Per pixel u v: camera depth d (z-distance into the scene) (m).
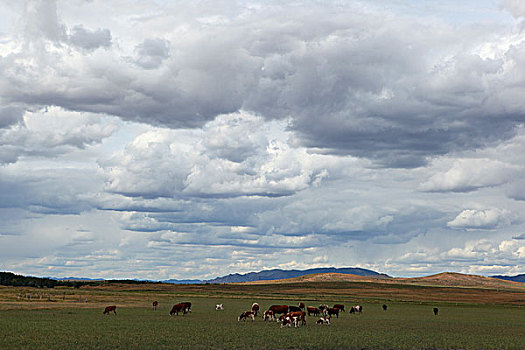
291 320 59.44
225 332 50.50
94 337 44.50
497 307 139.88
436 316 90.06
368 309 111.88
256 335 48.06
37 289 174.88
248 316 74.12
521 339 50.31
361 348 41.28
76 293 148.00
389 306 128.75
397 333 53.56
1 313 71.12
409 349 41.56
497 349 42.75
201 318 71.25
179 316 75.00
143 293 172.75
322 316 80.56
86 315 72.00
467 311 112.88
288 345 41.44
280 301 139.88
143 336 45.81
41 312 75.88
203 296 161.12
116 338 44.03
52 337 43.78
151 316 73.50
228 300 140.25
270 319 69.19
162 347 39.16
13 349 36.59
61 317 67.00
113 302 112.44
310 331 53.28
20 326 52.34
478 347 43.56
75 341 41.47
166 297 147.62
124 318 68.25
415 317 85.50
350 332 53.31
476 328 63.25
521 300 191.88
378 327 61.41
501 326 67.94
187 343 41.56
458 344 45.12
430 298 195.38
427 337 50.00
